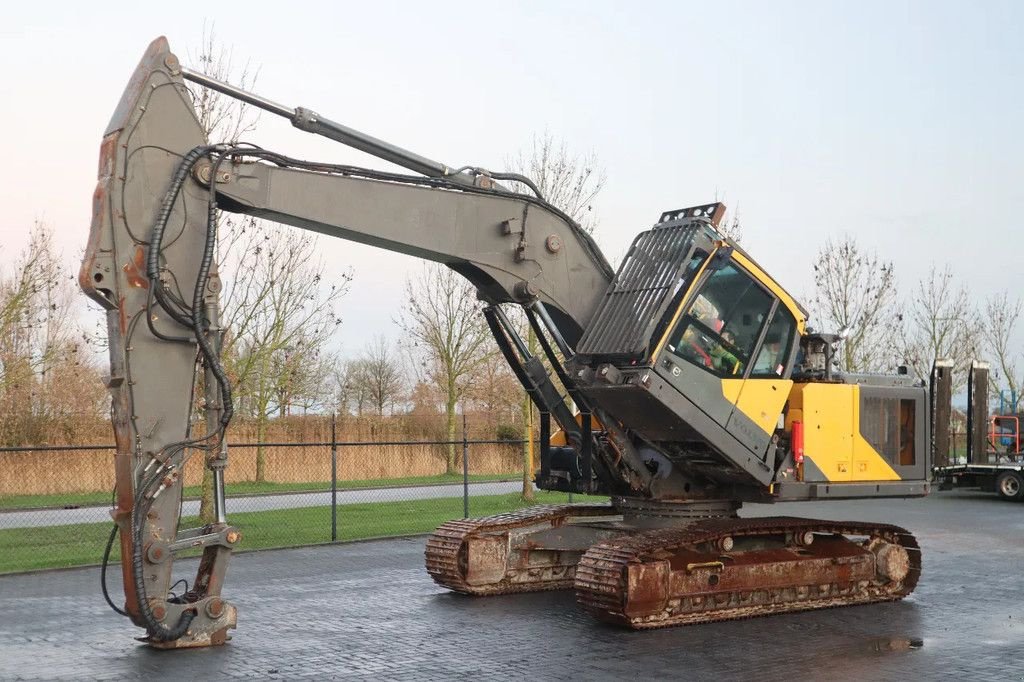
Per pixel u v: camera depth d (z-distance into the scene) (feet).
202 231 29.55
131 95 29.14
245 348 71.46
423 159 32.63
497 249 33.71
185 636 29.68
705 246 34.42
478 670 27.45
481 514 67.26
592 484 36.78
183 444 29.09
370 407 183.83
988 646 31.04
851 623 34.73
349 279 77.41
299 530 58.65
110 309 28.84
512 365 37.73
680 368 33.53
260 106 30.60
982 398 92.12
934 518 72.08
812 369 38.06
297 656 28.84
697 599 34.12
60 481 77.87
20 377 75.15
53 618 34.17
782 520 36.83
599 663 28.40
